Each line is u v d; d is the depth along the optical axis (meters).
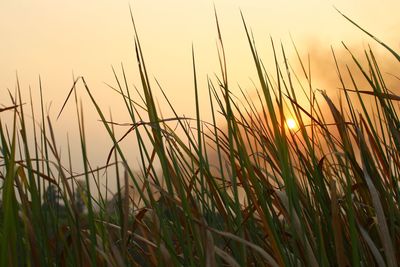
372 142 3.13
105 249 2.79
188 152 3.03
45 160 2.83
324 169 3.21
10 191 2.53
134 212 3.10
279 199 2.89
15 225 2.61
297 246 2.83
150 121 2.76
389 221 3.04
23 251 2.67
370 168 3.07
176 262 2.68
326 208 2.99
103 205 2.95
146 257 3.05
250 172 2.75
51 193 2.83
